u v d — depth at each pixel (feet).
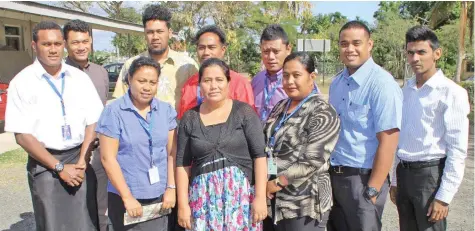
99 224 13.14
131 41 121.29
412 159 10.55
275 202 9.75
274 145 9.77
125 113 10.02
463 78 66.74
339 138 10.34
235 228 9.46
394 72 106.93
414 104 10.55
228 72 9.59
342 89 10.44
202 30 11.90
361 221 10.05
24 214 16.78
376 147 10.07
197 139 9.52
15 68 48.60
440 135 10.21
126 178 10.13
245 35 97.19
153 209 10.17
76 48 13.66
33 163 10.83
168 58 12.98
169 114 10.59
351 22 10.18
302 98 9.80
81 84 11.36
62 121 10.89
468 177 20.76
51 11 46.01
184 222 9.81
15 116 10.44
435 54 10.27
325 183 9.62
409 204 11.00
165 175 10.46
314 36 119.85
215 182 9.46
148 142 10.11
